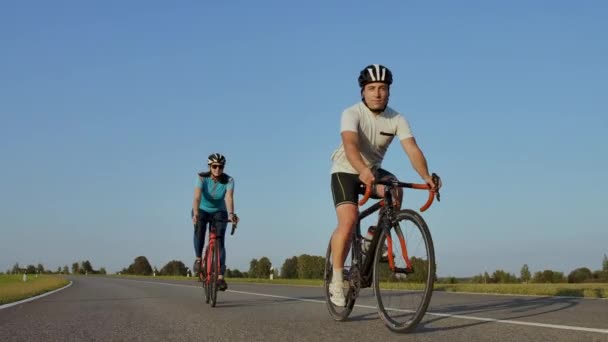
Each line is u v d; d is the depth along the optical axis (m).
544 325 4.84
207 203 8.43
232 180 8.48
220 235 8.23
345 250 5.25
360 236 5.16
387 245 4.70
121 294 12.06
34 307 8.12
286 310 7.05
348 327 4.94
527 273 27.67
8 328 5.27
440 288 12.33
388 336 4.33
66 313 6.92
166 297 10.56
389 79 4.99
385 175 5.30
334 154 5.20
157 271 80.00
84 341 4.35
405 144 5.09
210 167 8.37
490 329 4.63
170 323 5.53
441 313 6.05
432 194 4.51
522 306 7.12
